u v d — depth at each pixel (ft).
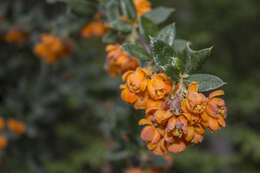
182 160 1.93
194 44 2.17
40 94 1.50
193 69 0.71
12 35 1.35
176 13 2.21
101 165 1.89
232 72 2.34
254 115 2.34
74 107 1.79
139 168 0.94
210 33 2.19
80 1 0.91
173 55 0.70
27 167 1.70
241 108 2.15
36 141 1.69
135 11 0.82
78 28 1.05
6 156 1.63
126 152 0.96
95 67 1.57
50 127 1.81
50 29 1.32
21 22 1.32
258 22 2.37
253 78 2.29
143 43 0.78
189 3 2.18
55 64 1.56
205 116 0.67
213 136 2.02
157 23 0.82
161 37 0.75
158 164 0.92
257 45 2.43
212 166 1.94
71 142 2.11
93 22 1.05
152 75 0.70
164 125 0.69
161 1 2.13
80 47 1.95
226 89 2.17
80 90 1.53
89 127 2.08
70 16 1.04
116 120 0.91
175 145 0.69
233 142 2.29
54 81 1.54
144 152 0.93
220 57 2.35
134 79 0.69
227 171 2.19
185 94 0.68
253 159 2.19
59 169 1.79
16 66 1.64
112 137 0.94
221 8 2.21
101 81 1.52
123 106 1.29
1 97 1.60
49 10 1.44
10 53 1.63
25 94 1.49
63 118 2.01
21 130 1.41
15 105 1.46
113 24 0.82
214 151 2.25
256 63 2.46
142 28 0.76
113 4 0.85
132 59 0.77
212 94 0.69
